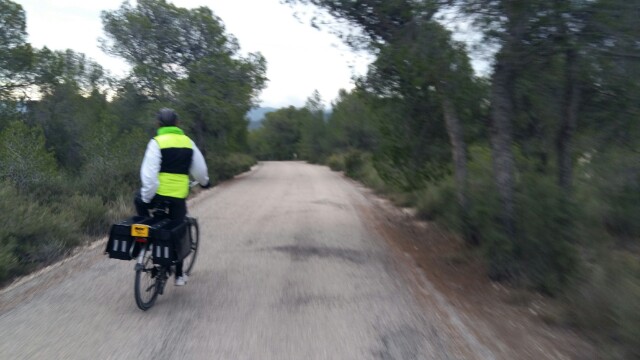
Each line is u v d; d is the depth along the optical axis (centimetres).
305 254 1013
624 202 947
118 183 1590
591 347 574
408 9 937
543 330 626
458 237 1061
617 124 842
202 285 789
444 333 610
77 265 888
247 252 1020
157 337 584
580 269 751
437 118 1198
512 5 721
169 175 707
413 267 926
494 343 583
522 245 796
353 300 728
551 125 952
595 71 765
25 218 935
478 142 1118
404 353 553
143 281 679
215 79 2961
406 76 1089
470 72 955
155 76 2853
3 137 1437
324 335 598
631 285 626
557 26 720
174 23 2978
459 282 830
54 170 1491
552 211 771
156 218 720
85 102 3462
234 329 611
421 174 1280
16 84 3131
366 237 1210
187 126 2812
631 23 653
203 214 1530
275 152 9175
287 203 1834
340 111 4806
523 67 802
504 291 775
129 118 2967
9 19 2972
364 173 2892
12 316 643
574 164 1038
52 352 539
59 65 3288
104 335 587
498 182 835
